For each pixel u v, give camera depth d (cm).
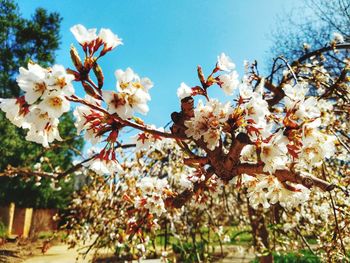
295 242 615
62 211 1978
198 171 227
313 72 406
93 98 150
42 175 428
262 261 585
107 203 578
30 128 149
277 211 510
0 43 2142
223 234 757
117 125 156
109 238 523
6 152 1575
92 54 142
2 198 1770
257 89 168
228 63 184
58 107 132
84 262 880
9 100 142
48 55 2256
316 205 460
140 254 466
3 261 1089
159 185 261
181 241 658
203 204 245
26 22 2205
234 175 179
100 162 161
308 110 160
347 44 391
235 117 161
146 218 259
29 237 1537
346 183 312
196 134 163
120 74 138
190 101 173
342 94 343
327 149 160
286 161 171
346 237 367
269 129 161
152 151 534
